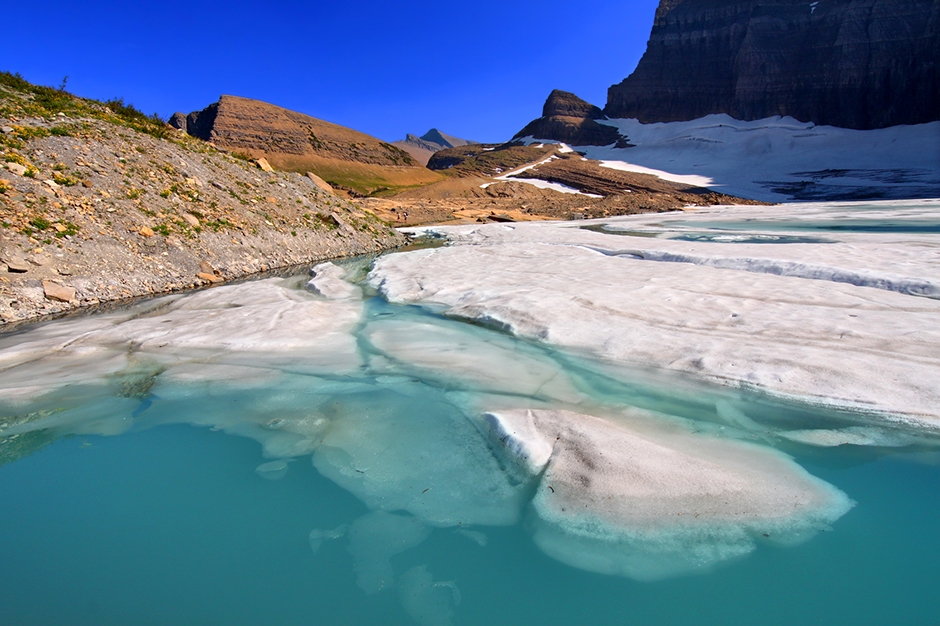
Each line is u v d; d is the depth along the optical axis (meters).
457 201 60.22
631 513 3.62
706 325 7.36
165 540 3.57
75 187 13.13
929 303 7.59
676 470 4.03
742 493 3.77
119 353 7.48
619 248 16.83
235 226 16.61
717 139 122.12
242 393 6.07
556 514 3.70
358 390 6.09
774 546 3.30
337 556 3.40
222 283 13.80
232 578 3.22
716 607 2.88
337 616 2.92
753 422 4.88
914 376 5.22
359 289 12.64
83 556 3.41
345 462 4.55
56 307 10.23
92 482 4.28
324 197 24.17
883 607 2.83
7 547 3.49
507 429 4.78
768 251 13.98
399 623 2.86
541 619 2.86
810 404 5.05
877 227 24.30
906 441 4.43
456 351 7.32
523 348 7.34
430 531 3.63
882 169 92.25
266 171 22.98
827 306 7.75
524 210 54.16
